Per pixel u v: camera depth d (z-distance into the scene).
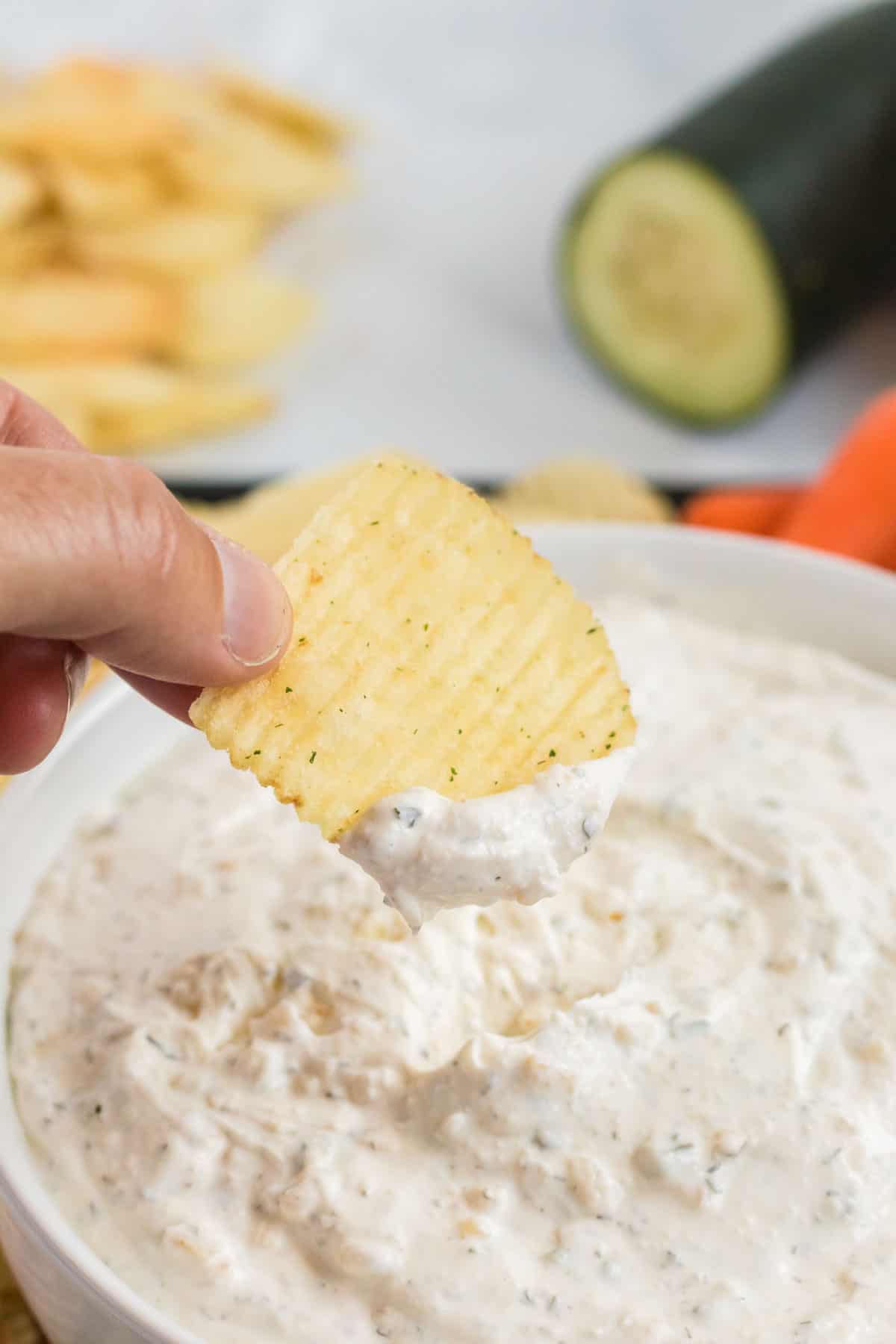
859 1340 0.21
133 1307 0.21
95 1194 0.22
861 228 0.49
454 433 0.53
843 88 0.49
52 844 0.27
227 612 0.21
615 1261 0.22
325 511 0.23
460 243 0.55
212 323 0.50
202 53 0.52
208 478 0.51
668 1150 0.22
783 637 0.31
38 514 0.20
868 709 0.28
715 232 0.49
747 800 0.26
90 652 0.22
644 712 0.28
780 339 0.50
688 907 0.25
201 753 0.28
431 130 0.54
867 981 0.24
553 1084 0.22
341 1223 0.22
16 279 0.48
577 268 0.52
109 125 0.49
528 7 0.54
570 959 0.24
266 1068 0.23
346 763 0.22
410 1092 0.23
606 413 0.54
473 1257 0.22
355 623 0.22
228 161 0.50
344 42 0.53
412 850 0.21
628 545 0.31
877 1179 0.22
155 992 0.24
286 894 0.25
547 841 0.22
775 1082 0.23
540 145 0.54
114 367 0.50
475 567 0.23
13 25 0.52
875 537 0.34
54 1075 0.24
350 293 0.53
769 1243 0.22
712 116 0.50
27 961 0.25
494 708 0.22
